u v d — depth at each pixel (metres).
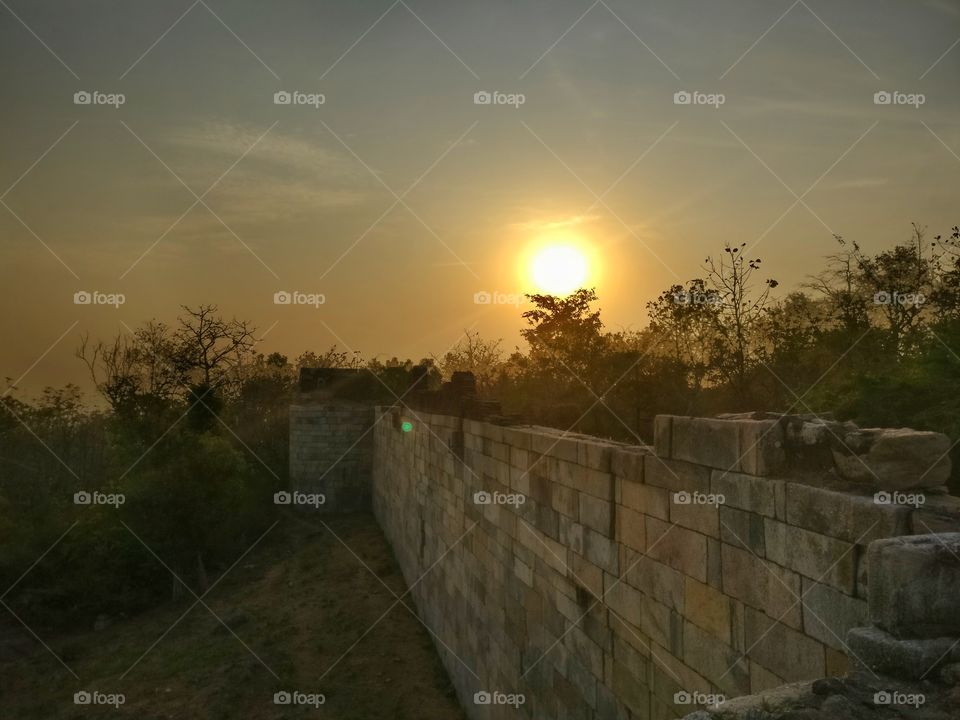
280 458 44.62
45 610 23.86
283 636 21.52
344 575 27.03
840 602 5.04
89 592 25.11
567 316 24.47
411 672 18.64
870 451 5.13
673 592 7.19
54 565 25.72
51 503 30.08
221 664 19.62
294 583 26.52
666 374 20.12
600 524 8.87
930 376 9.41
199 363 33.50
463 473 16.69
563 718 10.02
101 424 35.41
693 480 6.89
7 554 25.42
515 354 27.56
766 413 6.35
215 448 28.39
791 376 16.75
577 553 9.59
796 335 17.53
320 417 39.22
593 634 9.06
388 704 16.97
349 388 41.47
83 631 23.64
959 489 7.46
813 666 5.29
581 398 22.30
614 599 8.48
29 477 32.56
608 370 22.61
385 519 32.66
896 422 9.26
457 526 17.23
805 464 5.70
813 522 5.32
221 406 33.91
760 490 5.93
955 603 4.27
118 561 26.14
